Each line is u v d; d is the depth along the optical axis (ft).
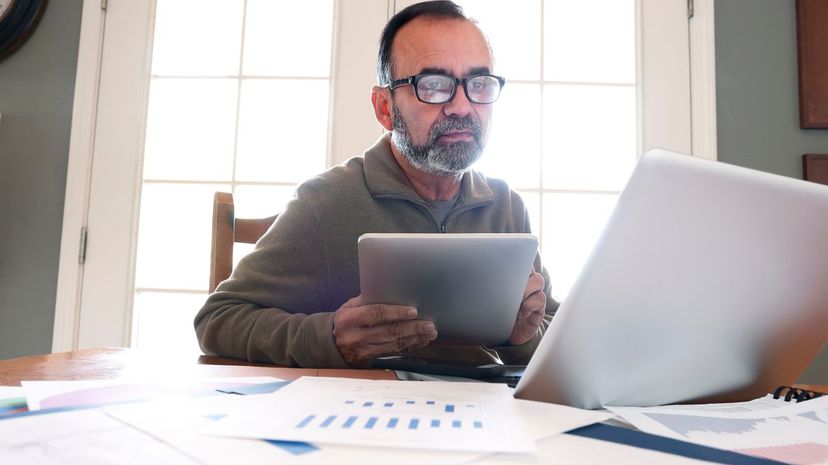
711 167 1.22
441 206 3.77
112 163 5.65
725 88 5.46
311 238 3.31
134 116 5.68
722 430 1.19
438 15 3.41
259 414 1.16
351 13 5.64
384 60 3.61
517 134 5.69
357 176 3.63
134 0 5.79
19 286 5.53
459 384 1.62
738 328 1.49
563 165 5.66
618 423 1.26
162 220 5.71
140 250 5.66
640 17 5.59
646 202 1.21
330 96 5.64
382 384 1.59
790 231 1.35
